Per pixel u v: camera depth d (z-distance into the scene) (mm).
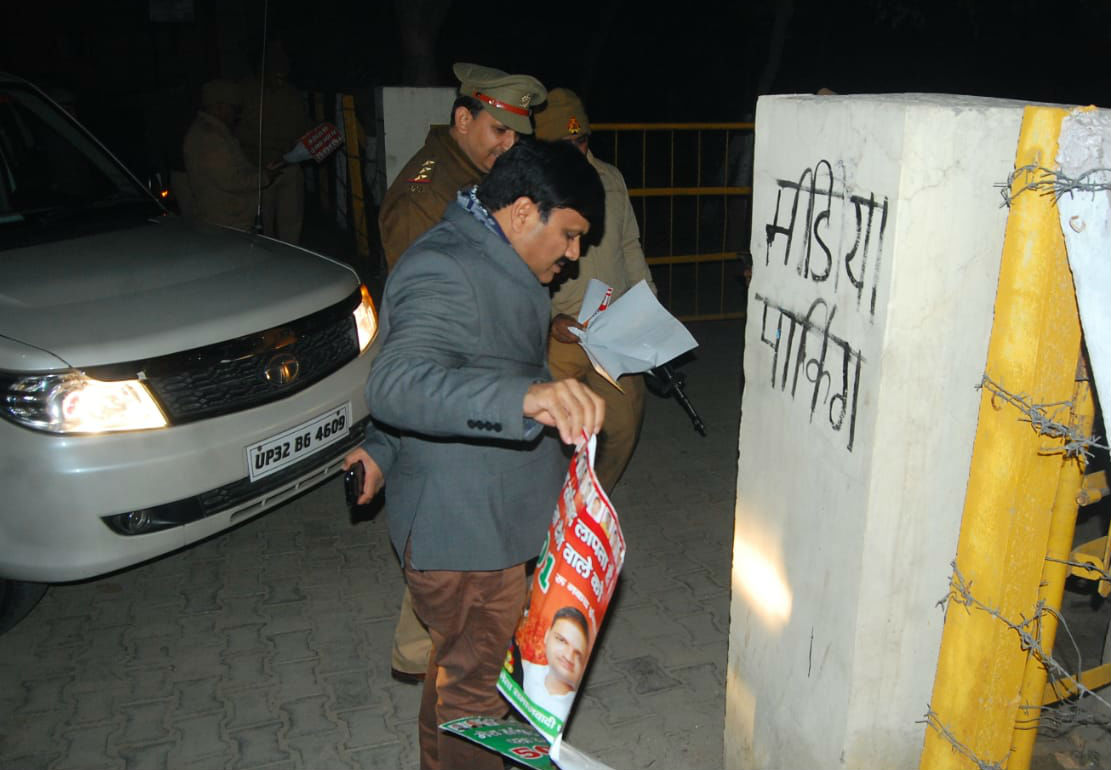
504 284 2156
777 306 2225
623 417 3768
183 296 3719
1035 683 2002
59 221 4426
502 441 2336
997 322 1721
